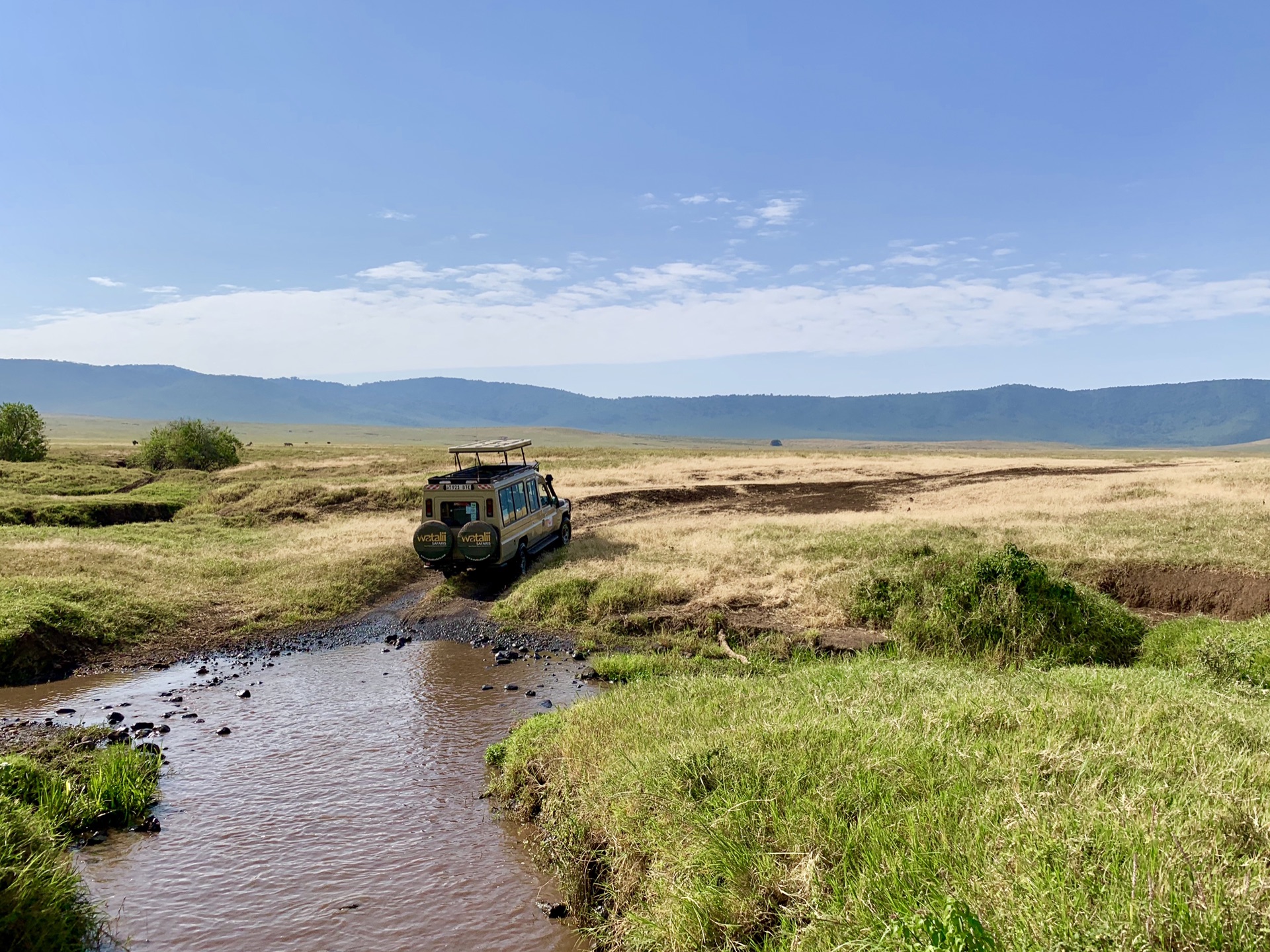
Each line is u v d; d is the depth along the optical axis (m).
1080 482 35.62
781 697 9.10
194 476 46.09
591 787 7.28
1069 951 3.52
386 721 11.34
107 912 6.52
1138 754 5.95
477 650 15.59
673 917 5.11
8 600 15.54
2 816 6.13
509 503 21.16
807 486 42.78
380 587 20.88
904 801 5.45
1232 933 3.46
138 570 20.11
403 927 6.34
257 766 9.69
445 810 8.45
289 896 6.79
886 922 4.06
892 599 15.55
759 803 5.73
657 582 18.09
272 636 16.70
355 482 41.12
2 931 5.12
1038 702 7.67
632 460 58.44
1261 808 4.74
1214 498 26.39
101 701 12.43
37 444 52.62
